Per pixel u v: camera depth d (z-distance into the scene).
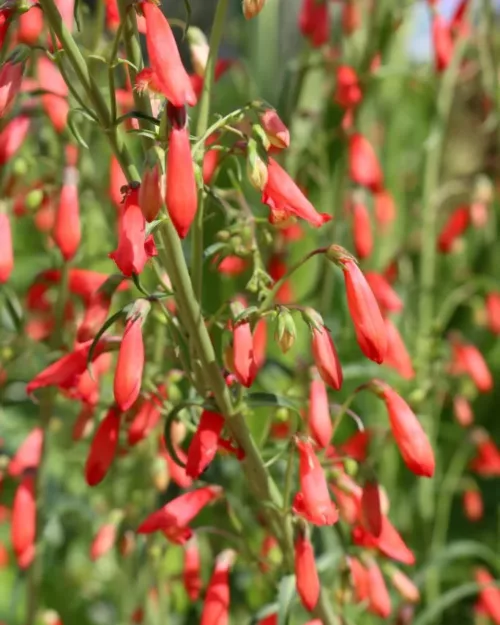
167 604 0.67
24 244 0.82
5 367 0.64
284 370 0.60
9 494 0.76
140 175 0.50
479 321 0.79
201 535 0.68
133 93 0.49
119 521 0.63
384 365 0.76
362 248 0.71
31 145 0.73
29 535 0.60
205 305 0.73
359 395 0.78
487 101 0.83
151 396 0.55
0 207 0.58
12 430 0.71
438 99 0.78
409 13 0.73
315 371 0.54
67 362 0.53
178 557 0.71
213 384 0.51
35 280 0.63
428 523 0.77
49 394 0.62
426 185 0.80
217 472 0.68
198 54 0.58
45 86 0.61
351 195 0.71
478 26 0.84
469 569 0.82
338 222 0.72
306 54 0.73
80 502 0.65
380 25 0.72
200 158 0.49
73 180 0.59
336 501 0.57
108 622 0.73
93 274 0.62
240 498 0.68
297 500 0.50
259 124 0.50
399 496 0.82
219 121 0.50
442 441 0.87
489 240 0.95
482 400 0.92
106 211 0.65
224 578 0.55
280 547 0.54
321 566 0.57
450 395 0.77
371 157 0.70
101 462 0.53
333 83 0.73
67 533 0.73
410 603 0.65
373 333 0.50
